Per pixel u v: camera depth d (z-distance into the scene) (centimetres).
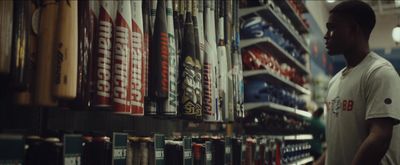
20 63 125
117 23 156
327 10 1067
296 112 472
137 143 167
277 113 450
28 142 125
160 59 185
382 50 1162
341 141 208
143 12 184
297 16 489
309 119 648
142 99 170
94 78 148
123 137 152
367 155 185
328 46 217
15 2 128
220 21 272
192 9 232
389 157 203
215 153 222
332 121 216
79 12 138
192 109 214
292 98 475
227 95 270
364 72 202
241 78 293
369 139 187
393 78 193
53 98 128
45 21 130
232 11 296
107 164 144
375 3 940
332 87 224
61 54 127
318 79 880
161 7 192
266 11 381
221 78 262
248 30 361
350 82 207
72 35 129
